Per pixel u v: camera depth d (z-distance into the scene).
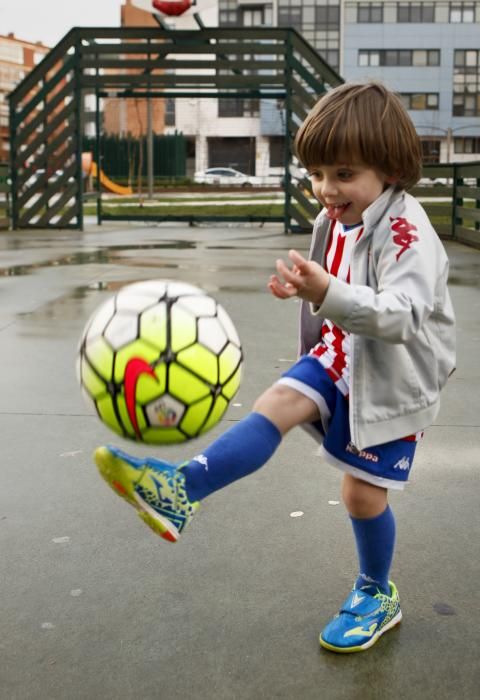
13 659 2.04
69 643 2.10
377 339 1.86
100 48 15.78
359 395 1.96
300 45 15.38
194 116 60.00
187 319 1.70
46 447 3.56
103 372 1.70
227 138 60.53
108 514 2.88
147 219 17.89
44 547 2.63
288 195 15.42
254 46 15.45
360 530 2.12
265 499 3.01
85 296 7.41
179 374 1.67
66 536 2.71
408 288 1.87
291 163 15.41
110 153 43.31
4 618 2.22
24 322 6.18
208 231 16.06
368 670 1.99
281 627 2.17
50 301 7.13
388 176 1.98
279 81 15.43
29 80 16.02
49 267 9.61
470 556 2.56
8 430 3.78
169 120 59.97
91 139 39.69
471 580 2.41
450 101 59.97
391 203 2.00
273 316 6.40
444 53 59.41
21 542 2.67
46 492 3.08
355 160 1.92
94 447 3.56
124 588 2.38
